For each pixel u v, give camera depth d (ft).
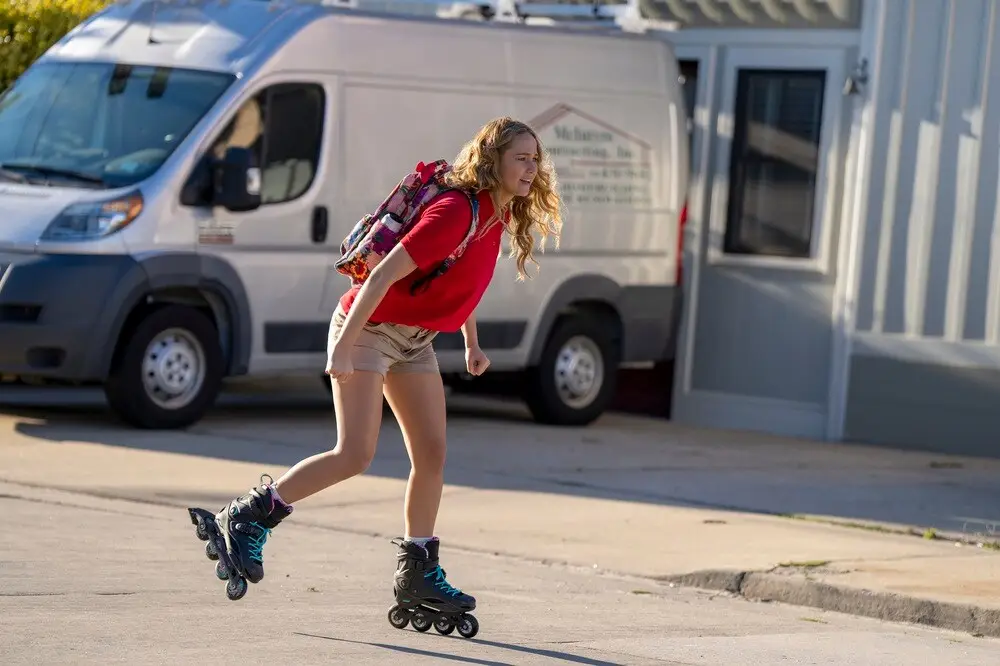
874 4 114.52
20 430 97.71
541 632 54.29
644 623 57.62
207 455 92.02
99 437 96.02
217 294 100.22
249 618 53.36
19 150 101.71
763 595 65.92
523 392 116.16
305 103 103.04
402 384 51.01
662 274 119.85
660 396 126.52
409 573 51.65
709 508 84.23
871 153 114.32
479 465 95.35
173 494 80.33
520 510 81.46
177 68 102.22
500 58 111.45
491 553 71.41
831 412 116.67
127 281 95.14
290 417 111.04
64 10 128.77
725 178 122.21
